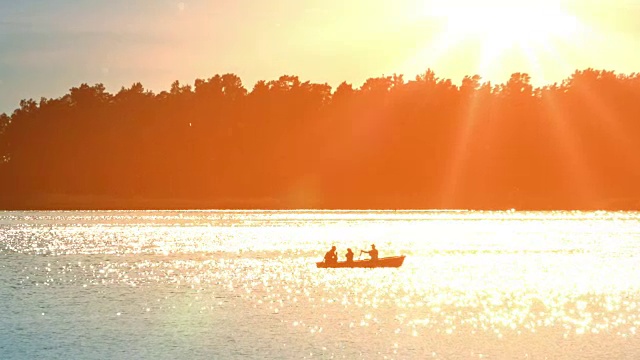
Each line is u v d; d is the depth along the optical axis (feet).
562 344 513.86
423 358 480.64
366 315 607.78
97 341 522.47
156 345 512.22
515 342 518.37
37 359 479.00
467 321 585.22
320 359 479.41
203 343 516.73
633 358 478.18
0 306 654.53
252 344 513.86
